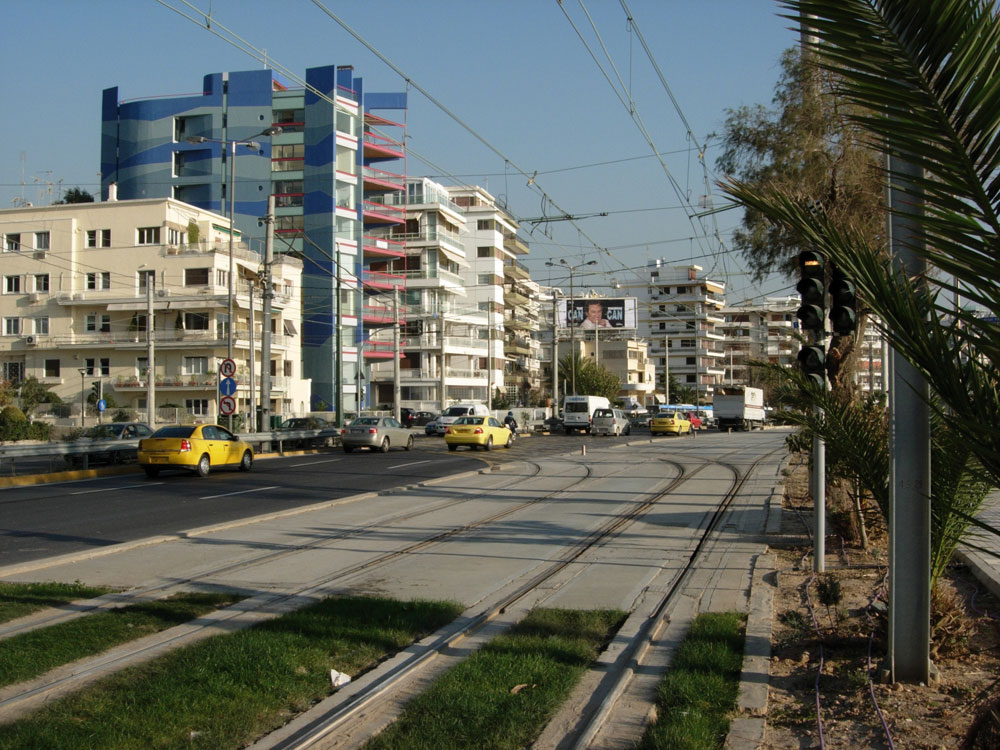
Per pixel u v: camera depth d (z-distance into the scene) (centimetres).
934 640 688
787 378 1009
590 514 1662
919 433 621
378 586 999
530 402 9956
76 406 5388
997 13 346
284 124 6356
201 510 1689
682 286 11462
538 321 10944
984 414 416
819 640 736
